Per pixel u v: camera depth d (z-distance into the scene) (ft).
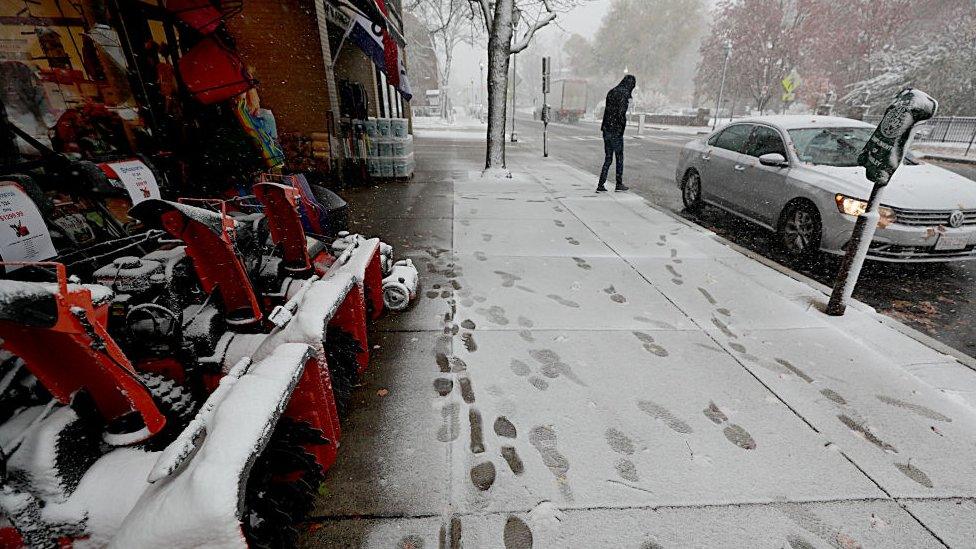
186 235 5.65
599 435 6.95
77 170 8.15
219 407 3.84
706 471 6.30
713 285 12.77
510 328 10.18
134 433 4.11
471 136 71.10
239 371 4.62
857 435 7.02
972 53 68.08
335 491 5.84
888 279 14.21
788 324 10.59
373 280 9.96
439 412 7.38
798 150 16.67
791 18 102.68
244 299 6.40
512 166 37.52
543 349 9.33
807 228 15.62
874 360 9.07
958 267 15.29
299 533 5.26
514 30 31.53
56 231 7.72
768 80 95.14
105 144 12.10
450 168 35.35
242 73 14.61
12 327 3.23
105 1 11.98
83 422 3.89
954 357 9.24
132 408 4.10
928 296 12.98
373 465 6.27
